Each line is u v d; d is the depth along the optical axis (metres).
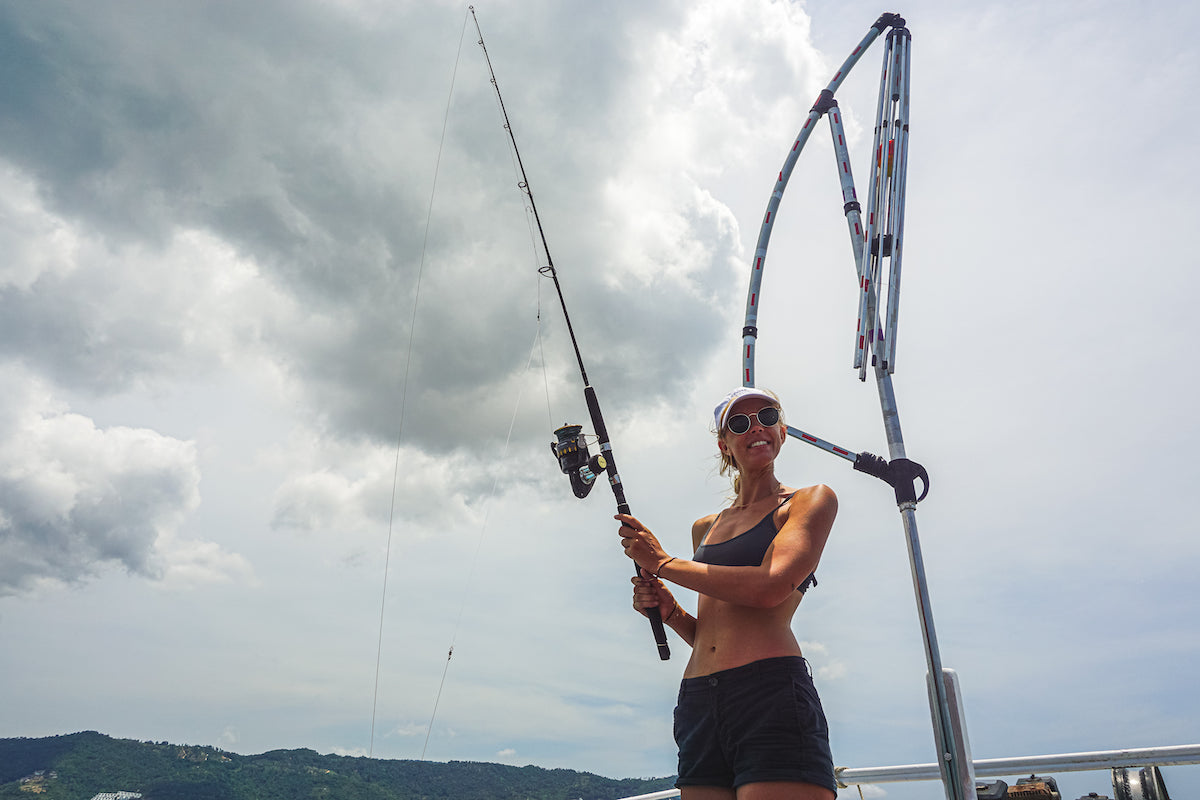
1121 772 2.77
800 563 1.76
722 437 2.26
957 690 2.90
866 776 3.22
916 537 3.30
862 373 3.76
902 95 4.24
